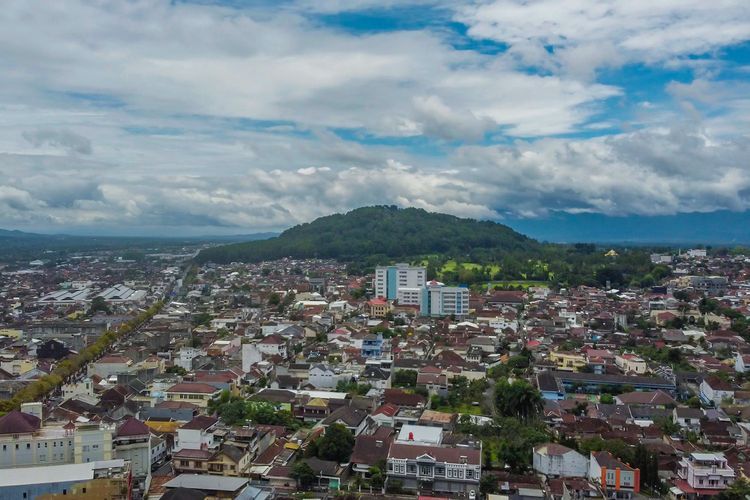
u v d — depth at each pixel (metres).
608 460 153.00
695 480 148.88
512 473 160.88
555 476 159.00
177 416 195.75
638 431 186.62
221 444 166.62
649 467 152.38
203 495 138.50
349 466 162.50
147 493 147.12
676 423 194.12
